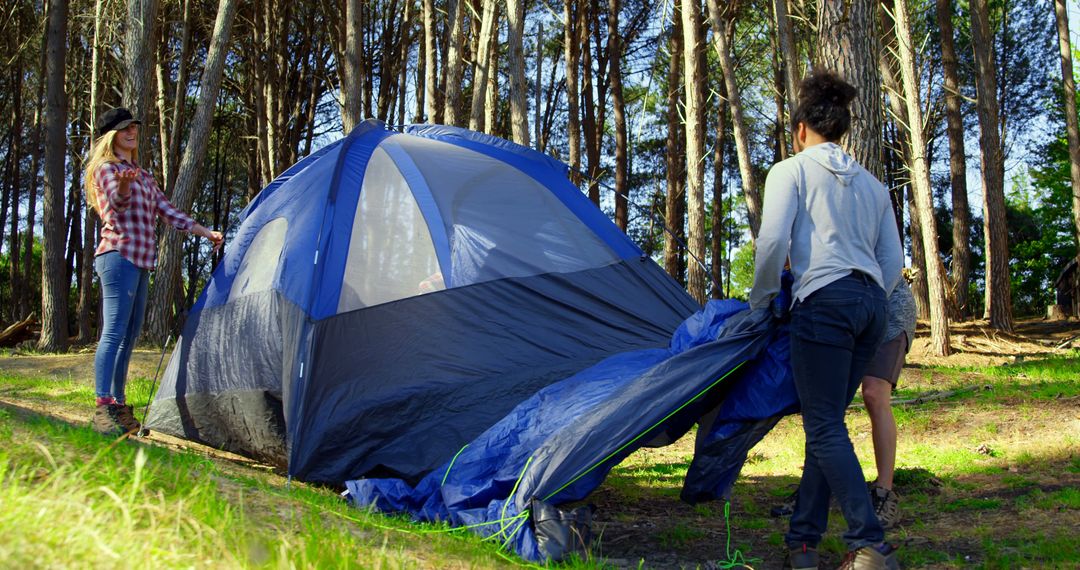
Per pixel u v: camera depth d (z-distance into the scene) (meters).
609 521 4.80
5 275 36.25
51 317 17.75
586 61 24.11
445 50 22.89
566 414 4.34
